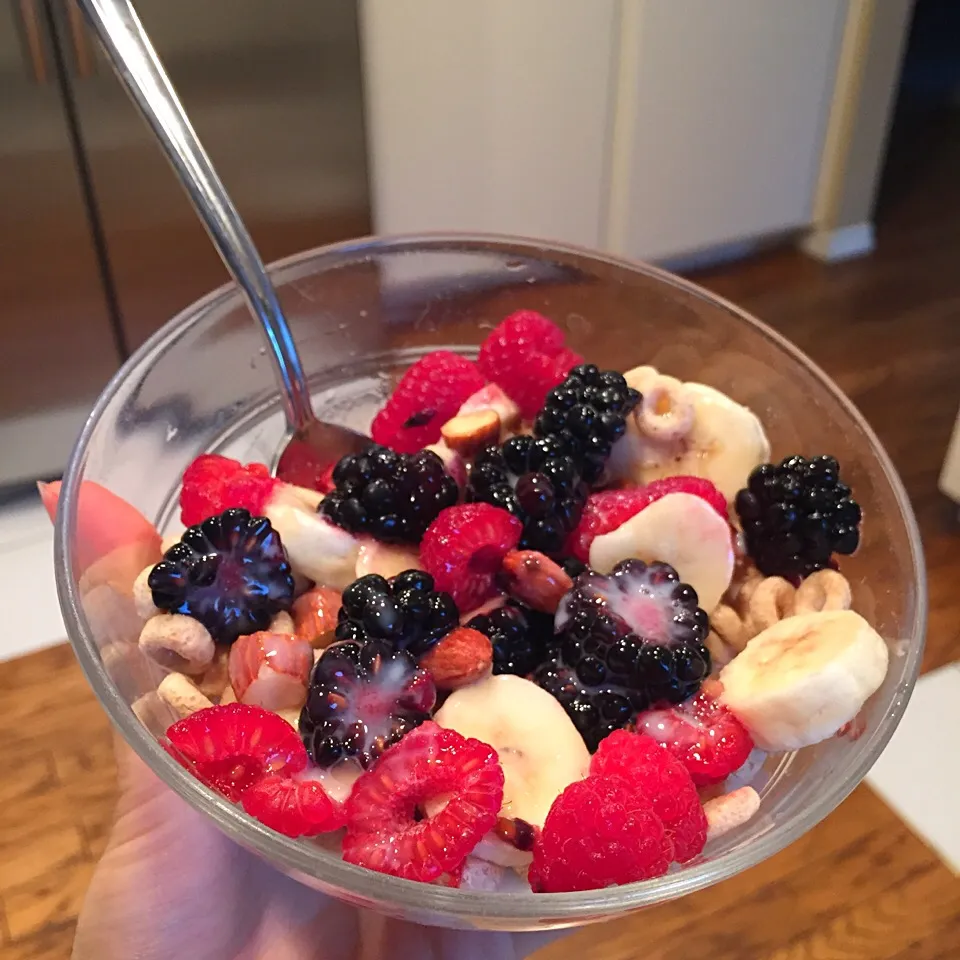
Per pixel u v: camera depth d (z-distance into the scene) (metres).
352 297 0.29
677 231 0.66
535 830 0.18
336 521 0.22
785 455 0.26
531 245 0.29
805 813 0.18
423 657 0.20
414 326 0.30
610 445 0.24
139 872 0.23
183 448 0.26
